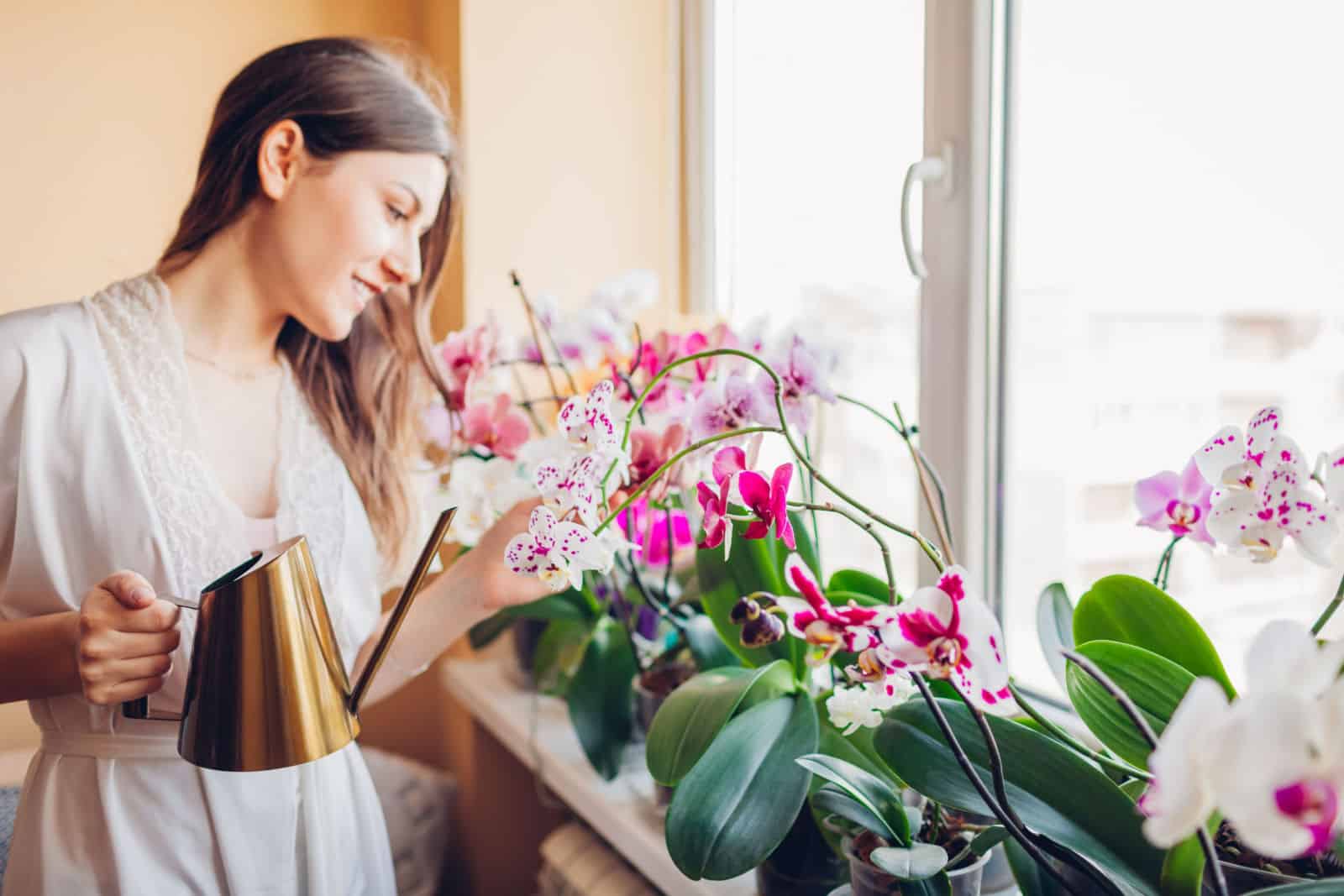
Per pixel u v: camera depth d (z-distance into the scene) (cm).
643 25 154
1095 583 65
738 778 69
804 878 79
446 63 148
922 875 58
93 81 141
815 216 139
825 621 50
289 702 62
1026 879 62
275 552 68
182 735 65
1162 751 35
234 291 88
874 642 50
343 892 91
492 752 153
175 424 83
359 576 100
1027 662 109
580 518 64
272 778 85
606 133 153
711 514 61
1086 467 102
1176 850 48
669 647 109
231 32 149
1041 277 105
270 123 83
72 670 73
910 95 119
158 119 145
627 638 112
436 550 68
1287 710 34
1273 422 54
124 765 81
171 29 145
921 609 48
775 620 52
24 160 139
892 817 64
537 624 136
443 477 108
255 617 62
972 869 65
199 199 87
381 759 153
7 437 78
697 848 65
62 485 80
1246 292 87
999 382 109
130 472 80
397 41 100
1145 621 62
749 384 78
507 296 148
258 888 84
